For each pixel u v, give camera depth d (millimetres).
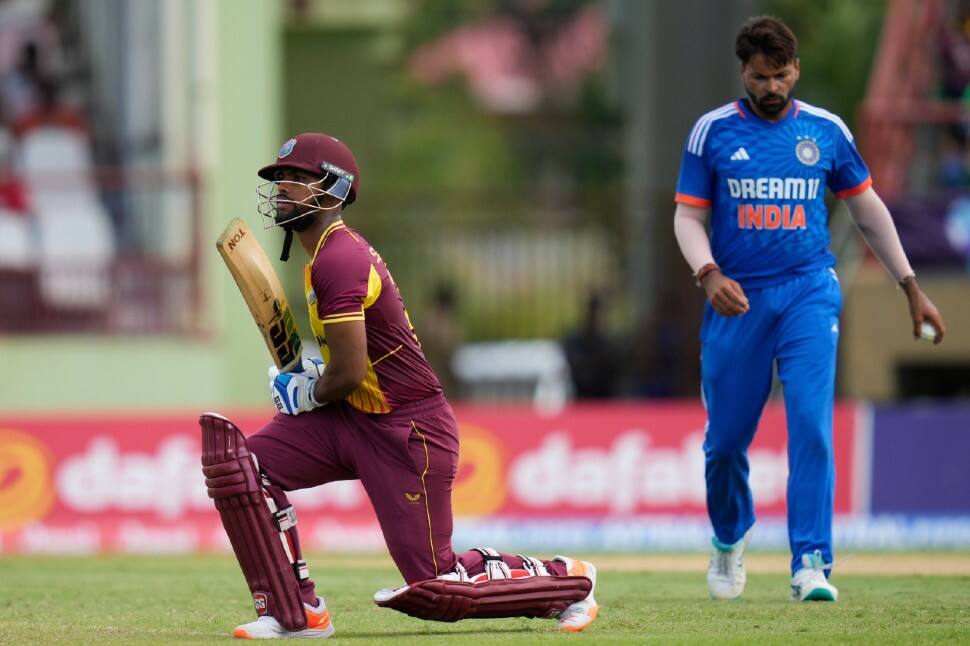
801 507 24438
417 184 116125
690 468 44781
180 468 45375
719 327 24938
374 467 19703
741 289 24344
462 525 45062
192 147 54375
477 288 71875
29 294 53250
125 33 55125
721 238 24875
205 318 53969
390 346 19578
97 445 45594
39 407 52562
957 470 44531
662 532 44594
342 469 20156
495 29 133000
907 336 52688
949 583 28312
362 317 19188
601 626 21344
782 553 40781
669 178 69562
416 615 19656
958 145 54750
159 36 54719
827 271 24844
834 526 44469
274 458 19938
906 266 25547
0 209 53531
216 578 30500
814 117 24688
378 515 19859
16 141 54938
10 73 55531
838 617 22359
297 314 70125
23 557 41094
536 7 133625
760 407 25062
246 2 54719
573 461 45125
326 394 19375
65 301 53406
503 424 45375
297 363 20219
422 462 19656
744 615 22703
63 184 54094
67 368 52719
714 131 24656
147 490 45375
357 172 19859
